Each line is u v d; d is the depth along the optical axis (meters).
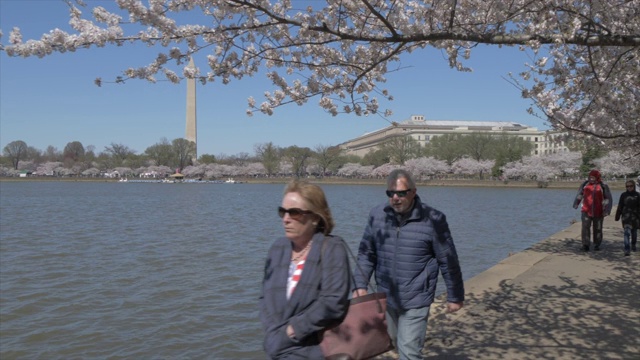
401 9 5.88
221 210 49.50
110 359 9.67
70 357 9.81
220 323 11.60
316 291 3.10
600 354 6.15
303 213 3.19
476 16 6.16
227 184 141.00
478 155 114.69
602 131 8.20
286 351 3.07
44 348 10.27
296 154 142.75
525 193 77.56
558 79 7.00
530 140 122.81
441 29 6.17
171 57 5.77
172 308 12.85
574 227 19.53
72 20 5.30
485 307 8.33
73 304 13.30
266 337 3.13
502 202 55.66
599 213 13.66
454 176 116.94
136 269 18.09
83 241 26.08
